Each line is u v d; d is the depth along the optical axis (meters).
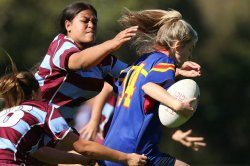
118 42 18.59
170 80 18.05
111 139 18.67
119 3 70.62
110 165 18.69
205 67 99.62
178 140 21.47
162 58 18.53
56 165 19.52
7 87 18.12
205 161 95.56
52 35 76.62
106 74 21.06
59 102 19.94
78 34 20.22
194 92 17.95
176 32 18.86
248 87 100.75
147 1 82.75
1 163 17.25
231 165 98.31
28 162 18.69
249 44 103.62
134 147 18.27
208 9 103.50
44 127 17.67
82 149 17.75
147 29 19.61
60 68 19.52
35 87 18.47
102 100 22.48
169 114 17.80
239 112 100.12
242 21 105.25
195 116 97.62
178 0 97.94
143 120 18.28
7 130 17.48
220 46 102.12
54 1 76.44
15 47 76.81
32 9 77.50
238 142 99.31
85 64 18.95
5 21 76.62
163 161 18.50
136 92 18.47
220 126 99.19
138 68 18.86
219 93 100.00
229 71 100.75
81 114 31.91
